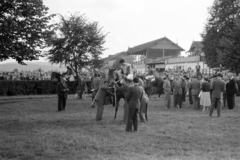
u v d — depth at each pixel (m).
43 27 19.97
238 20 38.50
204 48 48.38
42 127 10.62
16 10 18.50
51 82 30.48
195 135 9.21
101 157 6.54
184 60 51.22
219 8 48.03
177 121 12.25
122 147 7.53
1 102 21.62
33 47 19.95
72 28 26.53
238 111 16.30
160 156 6.65
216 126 10.95
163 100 23.56
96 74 18.84
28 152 6.95
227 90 17.42
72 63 27.92
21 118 13.01
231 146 7.77
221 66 36.94
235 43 38.28
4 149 7.30
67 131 9.81
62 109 16.30
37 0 19.64
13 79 31.06
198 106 17.55
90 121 12.17
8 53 18.55
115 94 12.76
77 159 6.43
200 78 17.31
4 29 17.67
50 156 6.63
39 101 22.14
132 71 15.27
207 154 6.90
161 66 57.84
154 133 9.52
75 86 31.11
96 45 27.92
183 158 6.51
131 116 9.79
